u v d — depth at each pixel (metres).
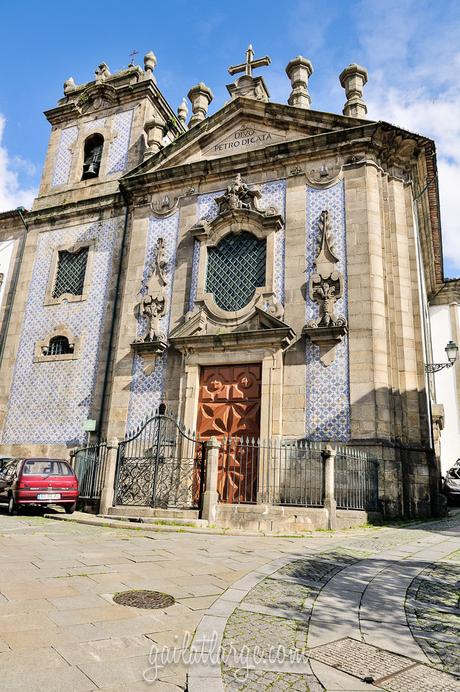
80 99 19.89
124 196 16.92
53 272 17.70
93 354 15.85
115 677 3.20
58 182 19.47
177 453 12.93
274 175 14.62
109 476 11.09
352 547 7.61
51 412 15.84
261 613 4.50
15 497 11.04
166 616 4.38
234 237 14.52
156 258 15.26
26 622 4.04
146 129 17.98
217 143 15.97
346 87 14.93
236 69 16.66
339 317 12.47
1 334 17.80
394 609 4.64
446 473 19.70
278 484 11.70
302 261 13.35
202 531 9.01
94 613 4.35
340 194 13.55
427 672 3.34
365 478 10.65
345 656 3.58
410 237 13.43
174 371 13.92
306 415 12.07
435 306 23.92
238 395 12.99
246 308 13.45
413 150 13.82
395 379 12.10
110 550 7.05
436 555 7.00
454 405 22.52
